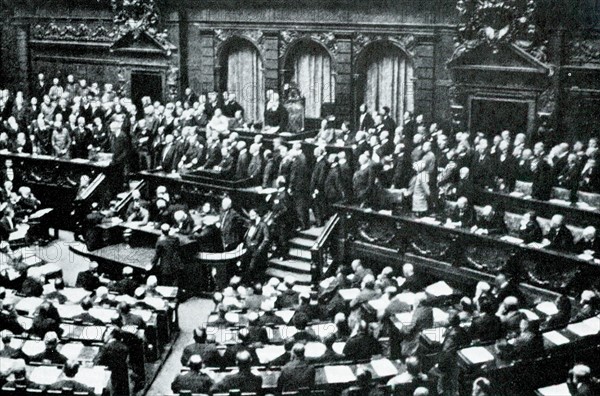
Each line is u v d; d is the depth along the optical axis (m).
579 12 18.66
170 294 16.06
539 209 17.30
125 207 21.00
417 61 21.66
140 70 27.08
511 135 20.33
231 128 23.09
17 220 20.88
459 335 11.77
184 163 21.58
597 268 14.46
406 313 13.28
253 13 24.34
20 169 23.64
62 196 22.97
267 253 18.38
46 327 13.01
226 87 25.84
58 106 26.11
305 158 19.55
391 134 21.34
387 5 21.81
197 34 25.80
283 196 18.89
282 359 11.82
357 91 23.06
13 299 14.61
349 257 18.33
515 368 11.23
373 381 11.12
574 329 12.30
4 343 12.33
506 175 18.22
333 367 11.48
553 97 19.36
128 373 12.53
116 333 12.59
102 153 22.95
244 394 10.73
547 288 15.22
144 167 23.45
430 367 11.66
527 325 11.52
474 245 16.33
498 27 19.80
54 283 15.09
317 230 19.47
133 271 17.75
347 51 22.81
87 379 11.30
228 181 19.97
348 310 14.63
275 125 22.62
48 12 28.48
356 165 20.27
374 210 17.94
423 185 17.48
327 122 22.03
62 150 23.55
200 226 18.81
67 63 28.62
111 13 27.28
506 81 20.05
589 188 17.20
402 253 17.47
